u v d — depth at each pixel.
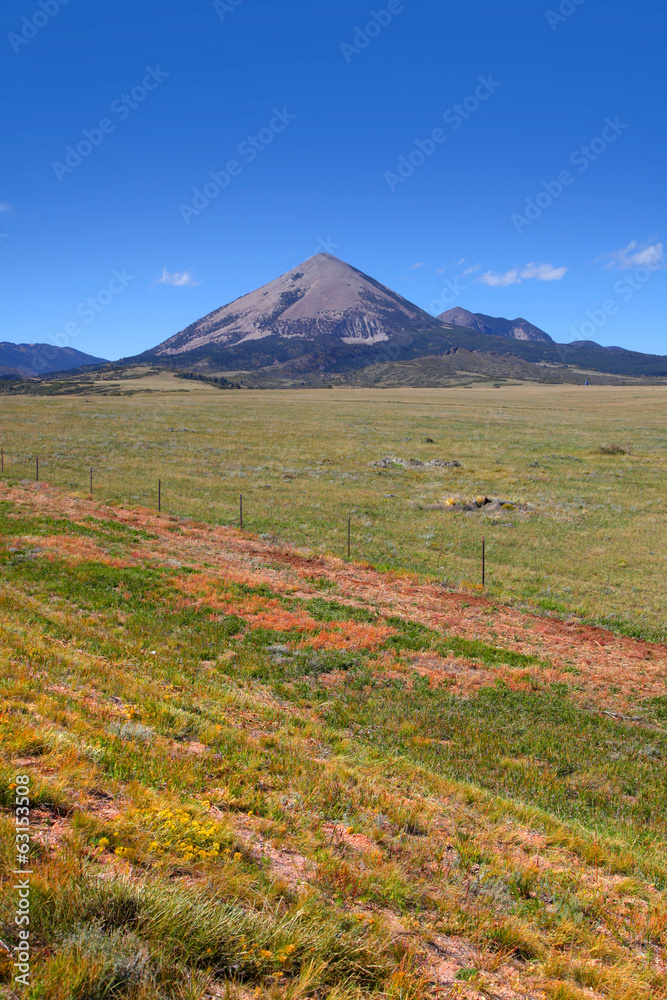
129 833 5.64
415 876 6.51
